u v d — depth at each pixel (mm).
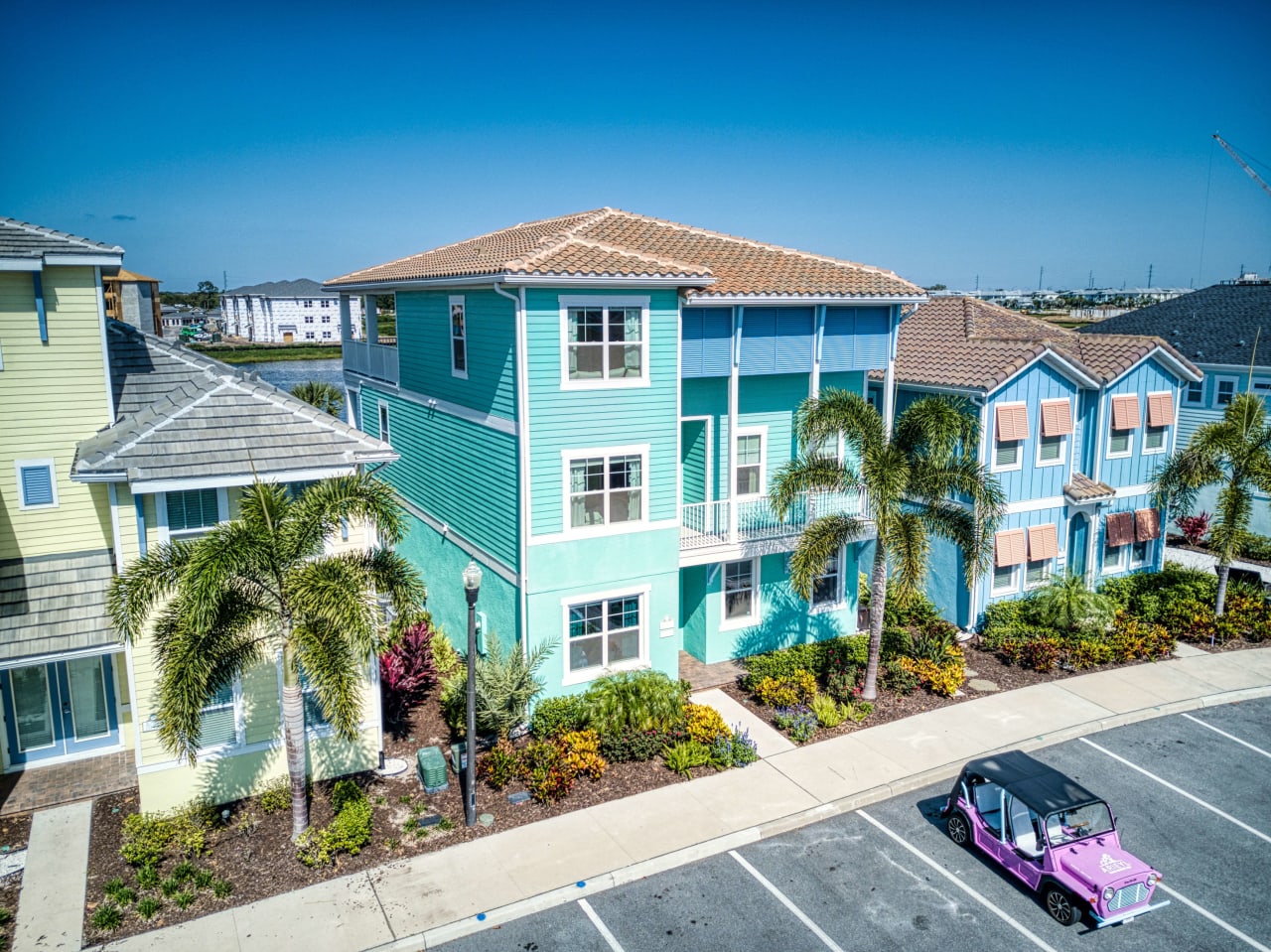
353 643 12484
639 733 16844
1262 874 13758
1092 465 24953
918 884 13367
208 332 126312
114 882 12828
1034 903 12969
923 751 17188
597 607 18422
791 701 18656
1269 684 20625
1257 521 31438
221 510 14328
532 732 17516
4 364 15367
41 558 15938
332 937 11914
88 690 16344
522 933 12195
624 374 17703
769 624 21672
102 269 16297
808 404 18328
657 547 18688
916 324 28078
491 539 18875
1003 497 18469
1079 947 12070
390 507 13188
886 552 18375
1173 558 30047
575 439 17391
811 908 12812
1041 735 17984
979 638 22906
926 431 17547
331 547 15367
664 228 22156
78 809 14828
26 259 14766
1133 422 25141
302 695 13766
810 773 16328
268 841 13914
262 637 13906
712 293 18156
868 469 17500
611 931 12273
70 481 16000
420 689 18953
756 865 13789
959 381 22625
